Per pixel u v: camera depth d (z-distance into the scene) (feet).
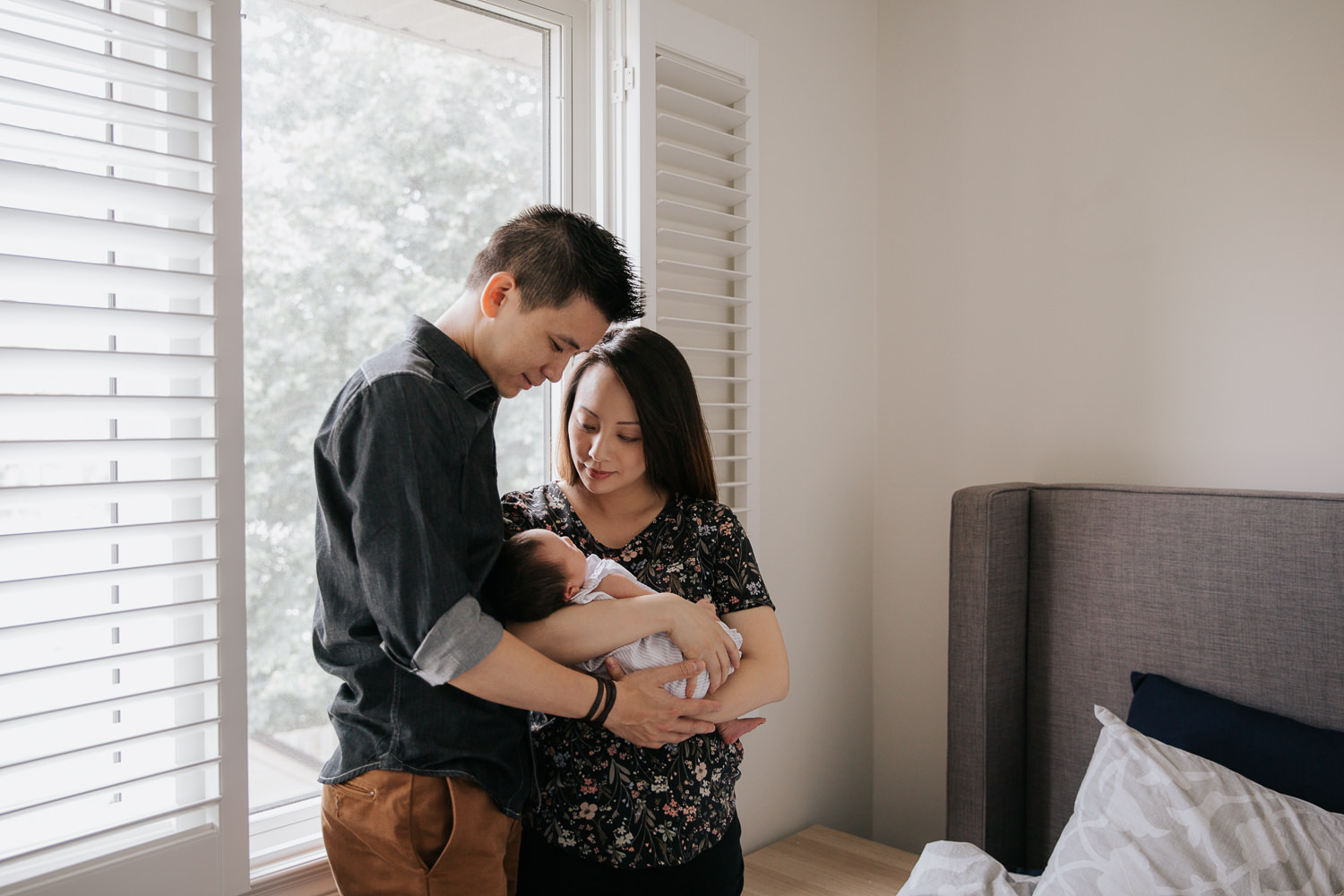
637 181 5.64
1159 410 6.25
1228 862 4.15
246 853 3.97
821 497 7.36
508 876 3.88
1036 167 6.88
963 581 6.09
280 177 4.56
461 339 3.52
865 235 7.80
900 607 7.72
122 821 3.62
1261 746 4.90
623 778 3.89
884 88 7.86
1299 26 5.63
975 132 7.25
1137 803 4.53
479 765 3.49
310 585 4.72
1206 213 6.03
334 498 3.31
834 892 6.02
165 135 3.94
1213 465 6.01
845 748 7.62
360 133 4.86
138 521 3.95
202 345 3.88
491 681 3.15
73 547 3.80
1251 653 5.31
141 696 3.64
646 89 5.66
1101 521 5.97
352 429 3.12
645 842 3.87
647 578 4.28
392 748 3.36
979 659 5.99
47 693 3.69
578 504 4.46
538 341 3.42
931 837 7.49
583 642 3.67
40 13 3.53
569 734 3.98
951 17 7.39
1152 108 6.27
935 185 7.50
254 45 4.46
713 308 6.39
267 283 4.52
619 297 3.50
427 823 3.38
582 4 5.81
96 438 3.70
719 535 4.43
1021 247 6.97
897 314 7.77
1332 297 5.51
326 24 4.73
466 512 3.39
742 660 4.19
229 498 3.88
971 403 7.28
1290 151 5.67
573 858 3.92
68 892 3.51
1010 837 6.18
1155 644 5.70
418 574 3.02
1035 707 6.26
